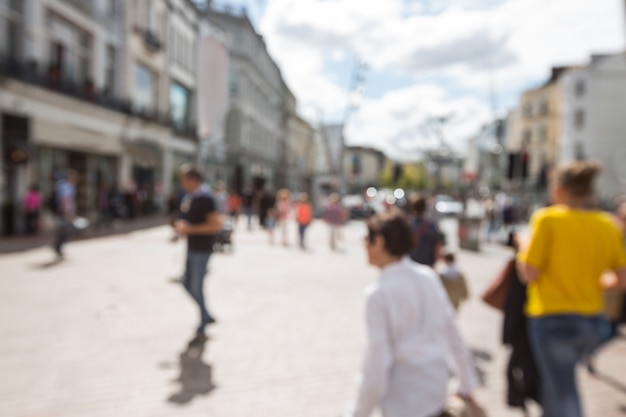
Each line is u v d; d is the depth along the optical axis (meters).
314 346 5.16
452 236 20.80
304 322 6.12
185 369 4.45
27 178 16.38
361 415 1.91
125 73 23.52
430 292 2.05
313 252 13.70
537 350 2.77
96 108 20.36
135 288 7.92
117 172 23.20
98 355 4.77
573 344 2.66
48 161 18.06
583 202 2.78
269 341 5.32
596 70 46.44
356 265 11.28
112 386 4.04
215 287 8.33
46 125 17.20
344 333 5.66
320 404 3.78
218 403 3.76
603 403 3.91
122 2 23.12
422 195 5.34
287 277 9.46
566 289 2.65
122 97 23.38
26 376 4.22
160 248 13.10
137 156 24.25
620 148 45.78
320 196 36.78
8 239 14.11
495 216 20.56
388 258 2.08
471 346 5.36
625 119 46.28
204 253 5.27
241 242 15.90
